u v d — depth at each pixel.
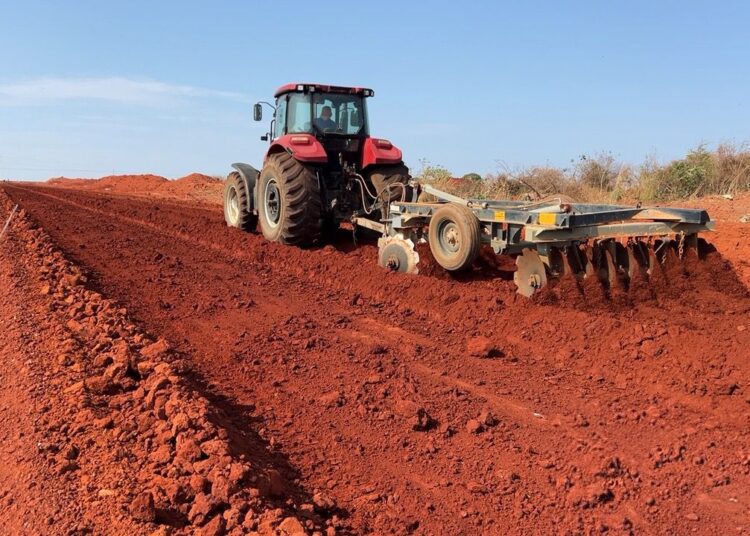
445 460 4.02
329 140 10.03
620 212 6.76
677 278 6.94
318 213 9.73
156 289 7.62
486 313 6.62
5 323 6.11
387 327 6.52
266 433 4.31
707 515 3.46
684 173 15.38
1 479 3.58
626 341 5.62
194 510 3.13
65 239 10.46
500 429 4.39
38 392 4.55
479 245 7.29
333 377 5.20
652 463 3.92
